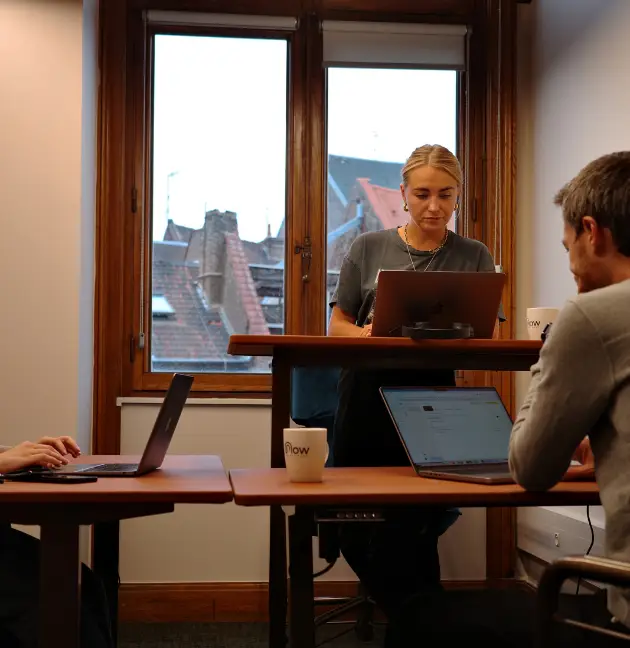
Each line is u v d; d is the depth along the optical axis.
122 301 3.49
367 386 2.29
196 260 3.58
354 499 1.36
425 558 2.45
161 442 1.62
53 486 1.38
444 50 3.65
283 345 1.78
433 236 2.55
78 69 3.18
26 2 3.17
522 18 3.66
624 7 2.73
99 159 3.46
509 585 3.51
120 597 3.34
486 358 1.96
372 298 2.51
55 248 3.15
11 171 3.15
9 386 3.12
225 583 3.39
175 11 3.52
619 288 1.28
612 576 1.08
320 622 2.78
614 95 2.81
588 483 1.53
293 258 3.59
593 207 1.32
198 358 3.56
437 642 1.33
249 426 3.45
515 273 3.59
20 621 1.58
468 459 1.72
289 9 3.59
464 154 3.66
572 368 1.27
